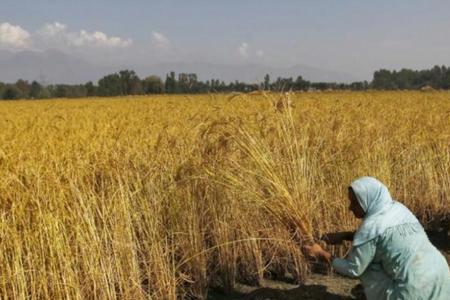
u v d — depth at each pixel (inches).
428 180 370.9
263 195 219.0
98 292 203.3
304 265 265.0
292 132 249.4
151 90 3294.8
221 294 260.4
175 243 246.1
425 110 679.1
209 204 256.7
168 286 229.9
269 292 252.1
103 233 208.2
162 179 255.4
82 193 210.2
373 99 1000.9
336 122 357.1
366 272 173.3
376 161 339.0
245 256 265.9
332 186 297.1
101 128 427.5
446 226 364.5
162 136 294.4
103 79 3376.0
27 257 185.0
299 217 210.4
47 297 188.4
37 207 189.8
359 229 170.7
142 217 238.2
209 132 252.5
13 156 244.4
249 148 224.4
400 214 169.2
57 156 251.1
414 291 161.5
